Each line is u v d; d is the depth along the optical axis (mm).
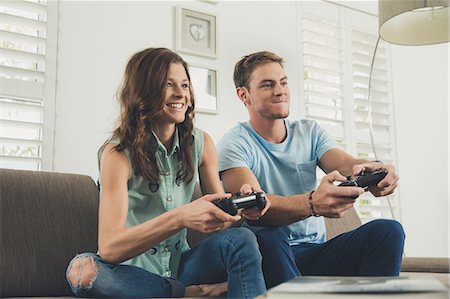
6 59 2209
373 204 3479
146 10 2602
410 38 1988
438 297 644
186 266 1385
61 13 2338
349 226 2236
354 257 1535
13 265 1438
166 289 1277
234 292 1208
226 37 2877
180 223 1217
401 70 3719
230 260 1230
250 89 1859
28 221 1510
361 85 3473
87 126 2338
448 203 3791
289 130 1889
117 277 1260
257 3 3035
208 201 1251
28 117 2234
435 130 3820
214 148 1675
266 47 3035
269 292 676
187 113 1577
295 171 1812
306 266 1628
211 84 2766
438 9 1974
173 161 1526
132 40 2537
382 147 3518
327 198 1486
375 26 3586
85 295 1281
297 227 1737
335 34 3395
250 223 1620
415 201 3670
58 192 1610
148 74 1495
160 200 1463
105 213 1322
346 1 3445
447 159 3820
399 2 1750
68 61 2326
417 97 3777
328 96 3260
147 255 1409
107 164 1398
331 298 646
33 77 2223
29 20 2248
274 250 1341
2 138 2100
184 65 1577
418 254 3635
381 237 1468
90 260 1279
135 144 1434
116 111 2430
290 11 3180
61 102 2279
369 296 652
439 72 3898
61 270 1508
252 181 1639
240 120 2857
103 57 2434
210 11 2824
